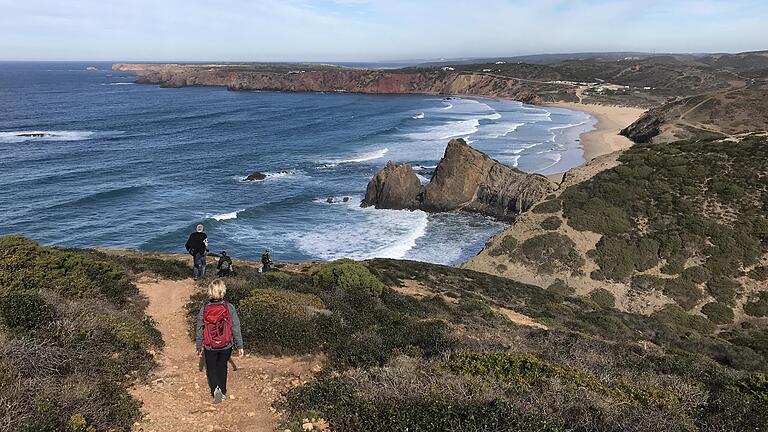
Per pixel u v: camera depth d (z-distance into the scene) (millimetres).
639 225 31766
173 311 11406
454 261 35812
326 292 15273
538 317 19391
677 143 41469
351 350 9164
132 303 11531
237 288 12680
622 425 6055
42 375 6066
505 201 43938
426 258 36250
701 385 8852
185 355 8688
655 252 29688
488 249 33000
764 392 8242
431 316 14562
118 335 8102
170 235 38875
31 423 4848
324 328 10211
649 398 7246
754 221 29344
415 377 7203
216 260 21297
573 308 23781
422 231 41344
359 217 44531
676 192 33250
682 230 30141
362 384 6992
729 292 26641
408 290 20266
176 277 14867
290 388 7477
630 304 27797
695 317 26016
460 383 6863
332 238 39500
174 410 6488
